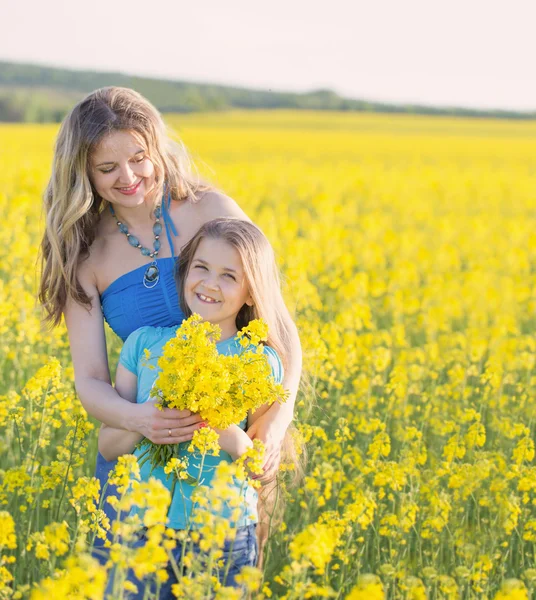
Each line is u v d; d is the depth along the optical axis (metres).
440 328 8.22
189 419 3.17
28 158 20.88
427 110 71.31
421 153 33.84
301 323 5.66
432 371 6.34
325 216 14.18
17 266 8.48
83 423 3.75
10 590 2.88
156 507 2.54
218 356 3.13
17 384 5.88
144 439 3.35
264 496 3.75
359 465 4.30
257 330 3.24
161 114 3.69
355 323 7.07
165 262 3.68
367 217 15.03
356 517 3.58
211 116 53.19
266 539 3.77
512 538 4.01
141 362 3.47
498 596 2.54
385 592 3.33
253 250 3.41
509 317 8.15
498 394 5.77
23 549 3.58
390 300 8.52
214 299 3.42
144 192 3.59
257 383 3.14
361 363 6.29
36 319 5.97
